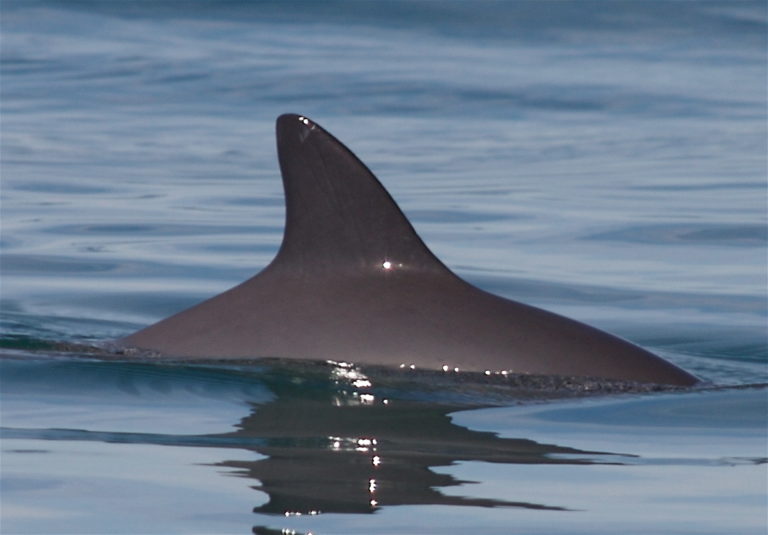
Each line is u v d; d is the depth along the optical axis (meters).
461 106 103.19
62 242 57.97
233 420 28.83
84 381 32.09
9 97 103.69
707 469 25.61
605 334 34.16
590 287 49.81
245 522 21.56
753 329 43.12
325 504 22.69
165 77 110.94
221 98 104.50
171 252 55.94
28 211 65.44
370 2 133.50
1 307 45.16
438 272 33.81
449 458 26.08
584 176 77.38
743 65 118.81
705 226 61.78
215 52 119.31
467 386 31.58
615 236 59.75
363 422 28.69
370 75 111.88
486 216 64.88
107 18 130.38
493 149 87.62
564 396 31.44
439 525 21.72
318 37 125.44
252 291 34.53
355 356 32.47
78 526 21.33
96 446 26.59
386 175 78.50
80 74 111.56
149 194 70.94
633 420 29.56
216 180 76.00
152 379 32.03
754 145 87.94
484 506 22.83
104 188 72.50
